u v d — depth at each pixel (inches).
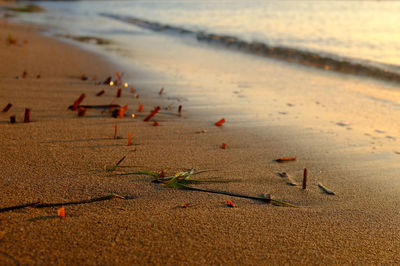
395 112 63.7
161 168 43.3
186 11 313.6
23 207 36.5
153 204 38.3
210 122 55.4
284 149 49.5
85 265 33.2
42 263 33.0
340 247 36.4
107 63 96.0
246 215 38.2
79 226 35.5
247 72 98.0
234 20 243.0
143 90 69.8
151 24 221.5
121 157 44.1
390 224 38.9
